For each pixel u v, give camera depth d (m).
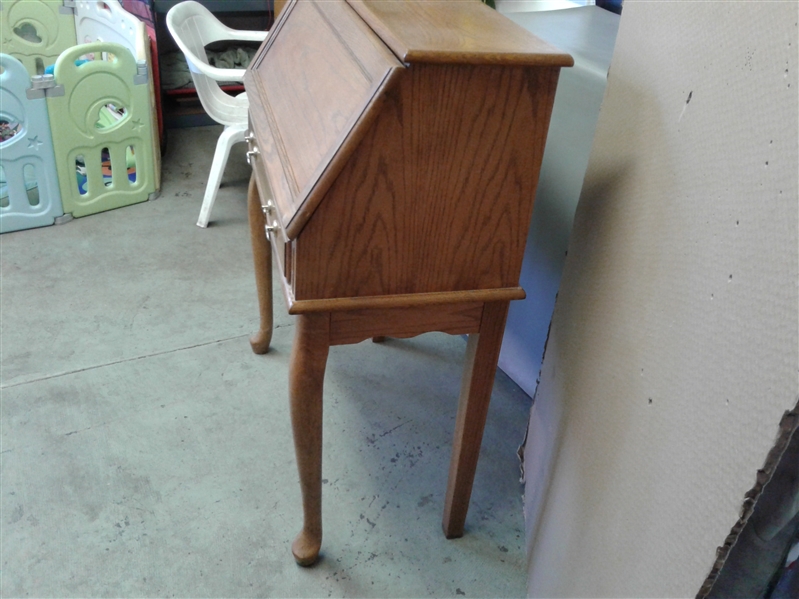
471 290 0.95
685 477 0.62
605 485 0.82
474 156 0.83
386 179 0.82
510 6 1.93
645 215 0.78
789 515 0.55
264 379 1.62
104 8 2.48
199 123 3.03
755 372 0.52
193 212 2.36
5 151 1.99
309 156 0.87
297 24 1.19
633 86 0.85
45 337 1.70
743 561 0.59
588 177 1.00
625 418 0.78
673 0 0.76
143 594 1.13
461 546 1.26
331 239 0.84
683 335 0.66
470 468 1.16
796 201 0.49
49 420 1.45
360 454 1.44
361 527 1.28
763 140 0.54
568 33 1.38
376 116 0.76
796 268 0.48
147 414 1.49
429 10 0.93
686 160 0.69
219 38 2.21
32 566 1.16
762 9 0.56
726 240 0.59
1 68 2.02
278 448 1.43
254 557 1.20
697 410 0.61
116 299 1.87
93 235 2.16
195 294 1.92
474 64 0.75
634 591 0.69
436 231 0.88
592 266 0.97
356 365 1.70
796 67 0.50
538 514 1.17
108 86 2.12
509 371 1.68
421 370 1.70
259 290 1.58
